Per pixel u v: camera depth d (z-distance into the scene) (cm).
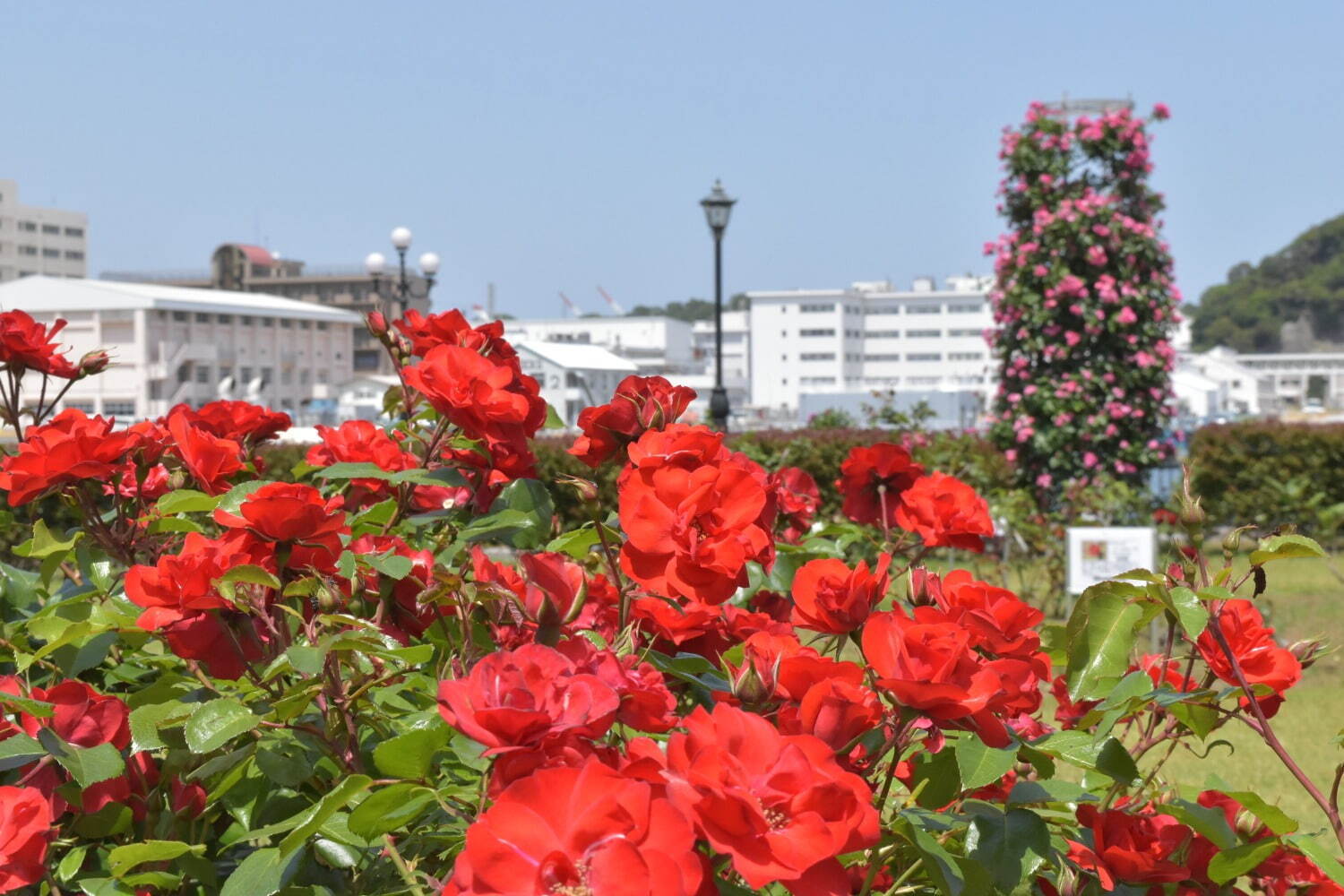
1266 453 1472
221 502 177
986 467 1320
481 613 162
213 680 175
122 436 213
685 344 10700
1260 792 479
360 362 9675
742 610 191
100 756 151
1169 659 169
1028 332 1234
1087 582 777
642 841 94
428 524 214
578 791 95
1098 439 1210
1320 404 12925
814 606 145
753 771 105
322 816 127
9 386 248
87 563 213
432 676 174
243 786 167
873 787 151
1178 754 533
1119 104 1244
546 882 92
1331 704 654
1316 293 14275
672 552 146
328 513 171
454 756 153
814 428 1855
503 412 186
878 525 244
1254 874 169
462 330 211
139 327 7094
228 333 7794
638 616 177
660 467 152
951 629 130
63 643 178
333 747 153
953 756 145
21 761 156
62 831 167
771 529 168
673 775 104
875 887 154
